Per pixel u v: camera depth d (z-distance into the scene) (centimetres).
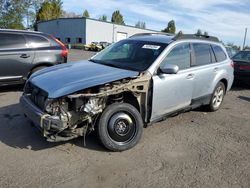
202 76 589
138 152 446
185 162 423
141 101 472
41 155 421
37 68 811
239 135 546
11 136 480
